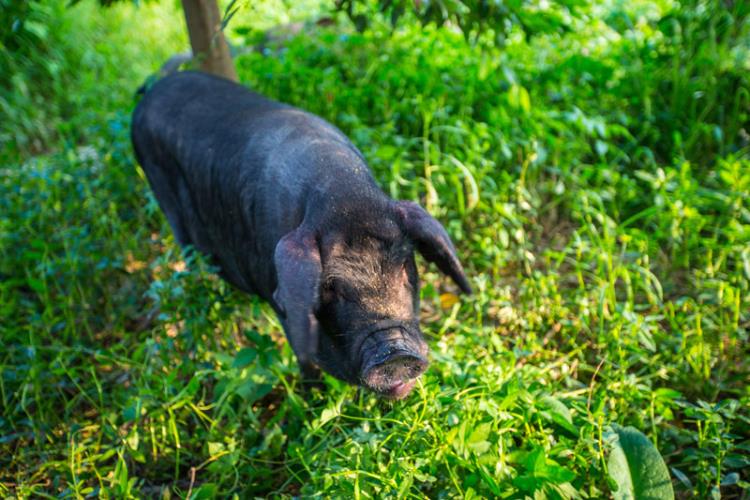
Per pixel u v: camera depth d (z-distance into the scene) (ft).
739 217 6.08
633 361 4.53
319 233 3.92
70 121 8.81
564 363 4.93
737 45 7.83
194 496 3.89
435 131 6.91
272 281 4.50
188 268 5.09
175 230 5.90
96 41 11.37
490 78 7.39
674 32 7.66
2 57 10.07
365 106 7.34
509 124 6.76
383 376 3.67
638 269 5.32
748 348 5.13
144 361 5.04
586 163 7.21
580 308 5.19
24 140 8.73
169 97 5.71
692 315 5.31
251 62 7.99
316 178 4.17
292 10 11.39
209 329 4.98
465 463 3.61
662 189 5.91
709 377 4.82
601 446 3.76
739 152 6.64
